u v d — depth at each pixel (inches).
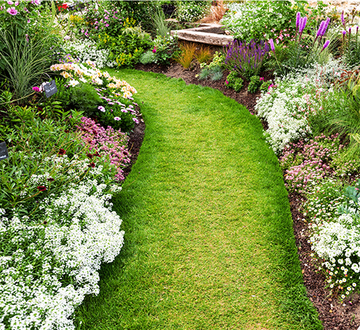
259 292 94.3
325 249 94.4
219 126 184.5
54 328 76.4
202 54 258.8
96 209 106.4
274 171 145.2
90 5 318.0
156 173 147.4
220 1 366.9
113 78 196.2
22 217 99.9
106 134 155.6
